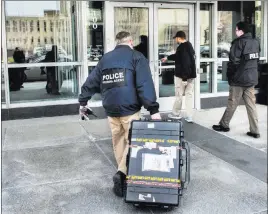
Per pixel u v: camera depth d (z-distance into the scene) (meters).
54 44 6.89
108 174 4.27
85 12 6.88
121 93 3.59
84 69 7.00
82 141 5.46
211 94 7.85
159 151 3.40
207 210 3.44
